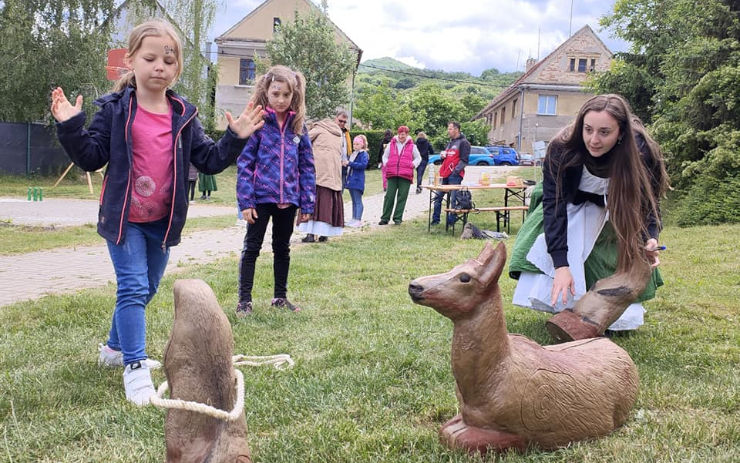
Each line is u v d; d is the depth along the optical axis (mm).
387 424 2920
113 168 3326
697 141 13898
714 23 14633
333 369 3652
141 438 2734
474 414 2551
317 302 5641
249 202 5000
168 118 3461
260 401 3123
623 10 18906
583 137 3701
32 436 2725
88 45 25562
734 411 3092
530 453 2561
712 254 8297
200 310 1838
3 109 25516
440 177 12586
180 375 1830
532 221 4445
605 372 2787
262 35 41688
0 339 4289
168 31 3320
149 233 3516
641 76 18188
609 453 2584
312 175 5363
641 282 3660
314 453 2578
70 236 10945
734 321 5016
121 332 3342
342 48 36906
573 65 50719
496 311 2490
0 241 10117
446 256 8609
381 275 7090
